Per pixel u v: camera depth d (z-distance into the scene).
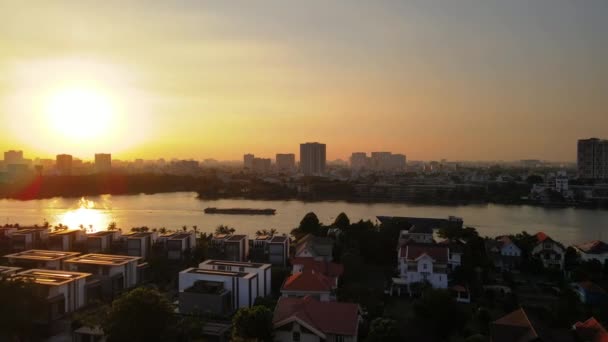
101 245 98.12
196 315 58.75
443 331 56.69
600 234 149.62
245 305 65.19
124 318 45.44
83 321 54.44
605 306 68.62
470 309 68.50
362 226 121.12
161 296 49.06
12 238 98.81
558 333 48.84
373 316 61.84
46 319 57.66
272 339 48.72
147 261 88.12
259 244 104.88
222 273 67.50
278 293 75.00
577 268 88.62
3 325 50.22
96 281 68.56
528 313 51.12
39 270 68.06
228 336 54.34
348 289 70.19
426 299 58.50
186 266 91.00
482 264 90.12
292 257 98.25
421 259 76.00
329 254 90.75
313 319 50.38
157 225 165.00
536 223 176.00
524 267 92.88
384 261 98.12
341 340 48.97
